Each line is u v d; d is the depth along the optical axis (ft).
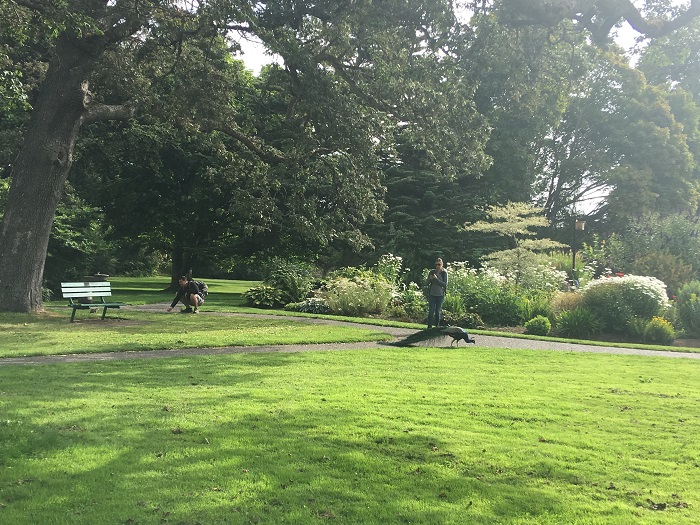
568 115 133.28
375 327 50.29
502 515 12.08
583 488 13.74
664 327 51.98
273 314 60.54
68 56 52.95
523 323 58.59
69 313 53.42
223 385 24.06
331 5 56.08
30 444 15.23
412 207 101.09
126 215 100.17
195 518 11.35
